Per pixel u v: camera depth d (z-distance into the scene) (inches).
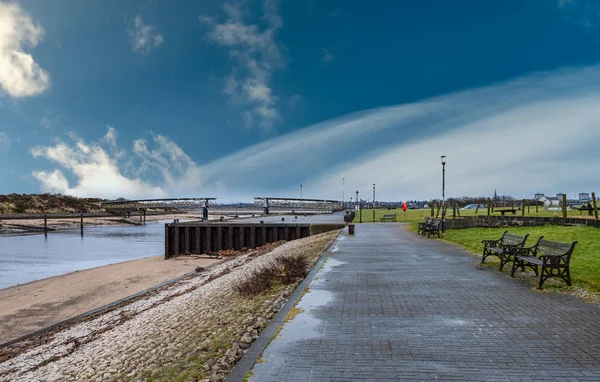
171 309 464.1
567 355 215.0
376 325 272.4
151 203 5989.2
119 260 1397.6
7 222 3659.0
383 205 5772.6
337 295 363.3
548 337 242.8
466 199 2915.8
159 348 287.0
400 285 402.3
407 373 195.5
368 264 544.1
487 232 858.1
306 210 5344.5
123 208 5615.2
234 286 514.3
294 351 226.2
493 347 228.1
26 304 703.1
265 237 1423.5
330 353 222.5
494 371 196.5
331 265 539.5
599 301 320.5
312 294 368.5
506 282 404.8
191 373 213.3
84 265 1266.0
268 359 215.2
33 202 5846.5
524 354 217.2
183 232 1423.5
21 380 297.0
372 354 220.4
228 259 1144.8
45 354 374.0
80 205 6614.2
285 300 364.5
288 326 272.7
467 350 224.1
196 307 431.2
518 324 268.8
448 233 941.8
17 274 1085.1
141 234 2933.1
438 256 612.7
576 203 1780.3
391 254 645.3
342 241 879.7
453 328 263.3
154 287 728.3
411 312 302.8
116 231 3312.0
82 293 783.1
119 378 241.1
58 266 1245.1
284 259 545.6
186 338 294.4
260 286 430.0
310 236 1353.3
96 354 325.7
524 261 450.0
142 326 400.2
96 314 549.3
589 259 456.1
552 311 297.3
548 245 420.2
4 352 409.1
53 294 783.1
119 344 340.5
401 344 235.3
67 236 2719.0
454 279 427.2
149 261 1285.7
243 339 261.1
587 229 670.5
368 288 390.9
